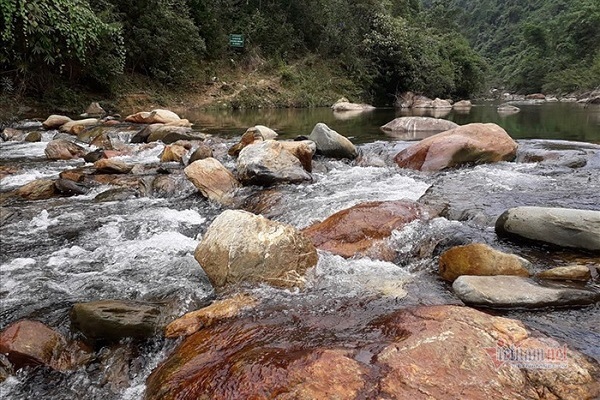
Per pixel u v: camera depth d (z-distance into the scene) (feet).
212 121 47.37
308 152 22.63
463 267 10.93
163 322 9.57
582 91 132.87
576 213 12.23
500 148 23.86
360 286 10.77
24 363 8.44
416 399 6.15
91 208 17.66
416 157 23.84
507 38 268.21
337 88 90.99
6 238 14.69
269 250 10.98
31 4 34.94
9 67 40.47
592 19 150.00
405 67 101.81
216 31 76.43
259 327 8.87
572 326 8.64
